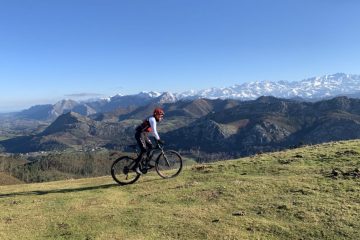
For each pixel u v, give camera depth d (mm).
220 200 17812
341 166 21672
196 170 24609
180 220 15648
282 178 20422
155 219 15922
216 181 21203
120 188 21812
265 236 14070
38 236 15102
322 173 20750
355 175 19594
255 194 18219
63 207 18438
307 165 22859
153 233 14625
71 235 14945
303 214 15508
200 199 18172
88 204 18719
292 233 14164
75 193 21203
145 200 18750
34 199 20406
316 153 25391
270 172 22188
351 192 17469
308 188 18438
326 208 15867
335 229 14172
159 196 19125
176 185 21094
